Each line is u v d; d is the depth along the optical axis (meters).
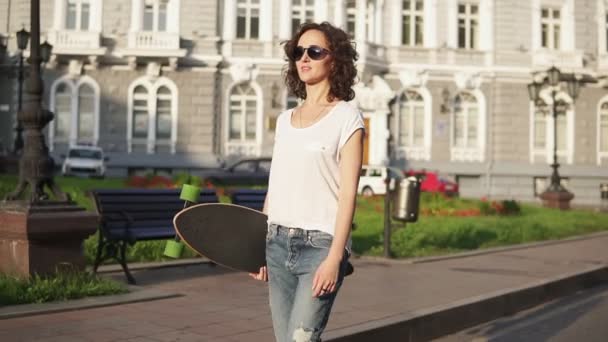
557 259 12.12
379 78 32.72
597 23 34.94
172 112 30.97
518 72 33.72
